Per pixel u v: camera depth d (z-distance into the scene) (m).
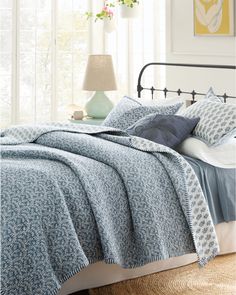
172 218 3.23
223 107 3.69
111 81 5.02
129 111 4.10
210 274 3.43
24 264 2.66
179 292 3.20
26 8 6.14
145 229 3.08
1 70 6.11
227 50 5.42
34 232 2.71
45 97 6.33
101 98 5.08
